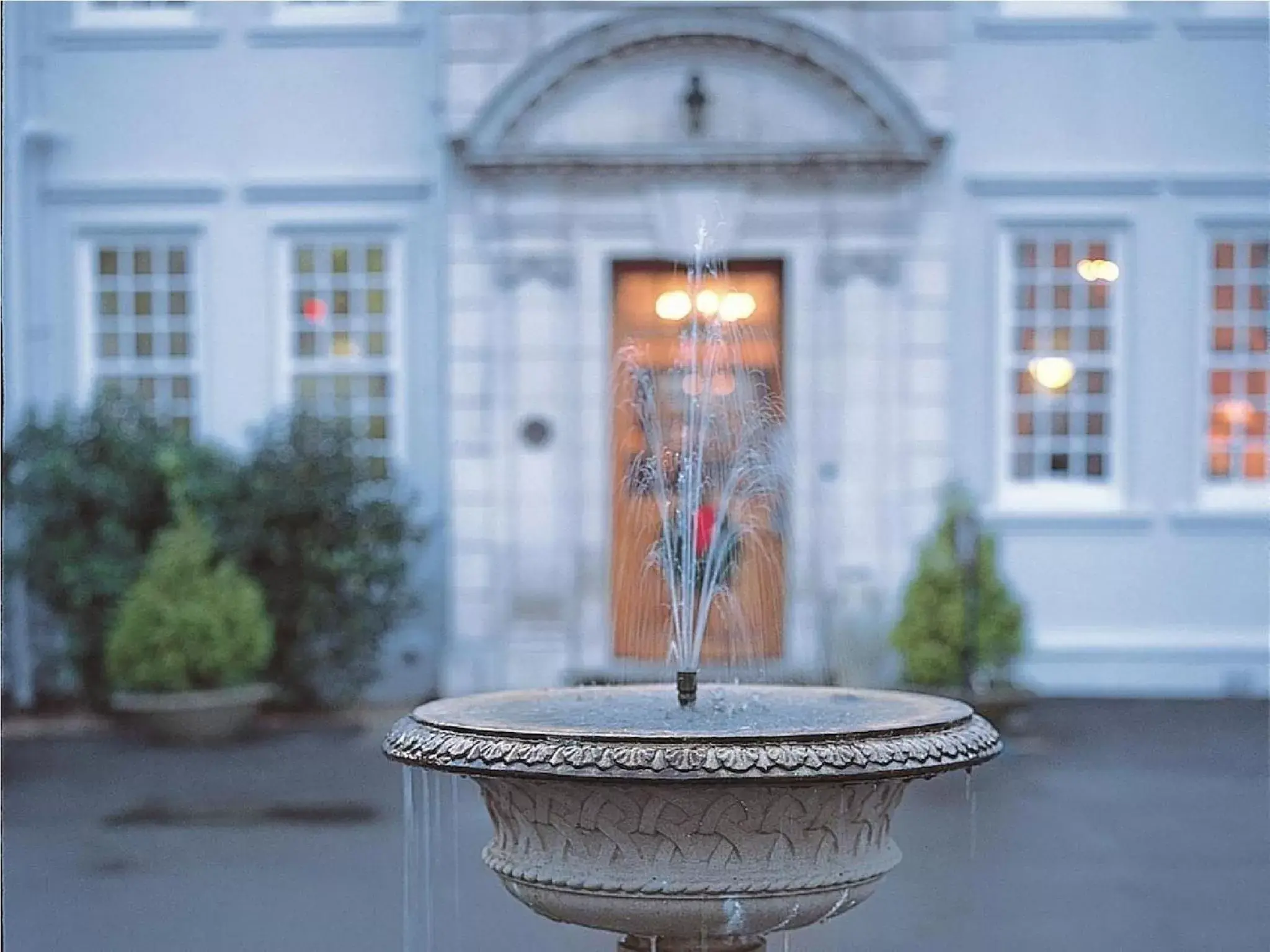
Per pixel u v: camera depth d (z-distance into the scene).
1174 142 14.39
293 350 14.67
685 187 13.66
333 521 13.33
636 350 10.27
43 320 14.56
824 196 13.73
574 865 4.21
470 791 10.41
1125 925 7.23
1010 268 14.45
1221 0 14.39
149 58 14.57
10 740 12.41
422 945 6.96
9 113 14.27
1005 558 14.38
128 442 13.31
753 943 4.39
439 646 14.32
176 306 14.72
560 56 13.54
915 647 12.09
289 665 13.38
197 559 12.45
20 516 13.17
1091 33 14.36
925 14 13.61
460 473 13.85
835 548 13.70
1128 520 14.34
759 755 3.92
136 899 7.83
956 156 14.29
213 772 11.10
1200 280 14.45
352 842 9.02
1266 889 7.87
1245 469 14.64
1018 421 14.56
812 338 13.75
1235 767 11.00
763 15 13.39
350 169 14.55
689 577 5.36
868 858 4.35
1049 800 10.01
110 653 12.30
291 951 6.91
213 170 14.62
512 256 13.74
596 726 4.30
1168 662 14.33
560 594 13.78
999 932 7.12
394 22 14.49
